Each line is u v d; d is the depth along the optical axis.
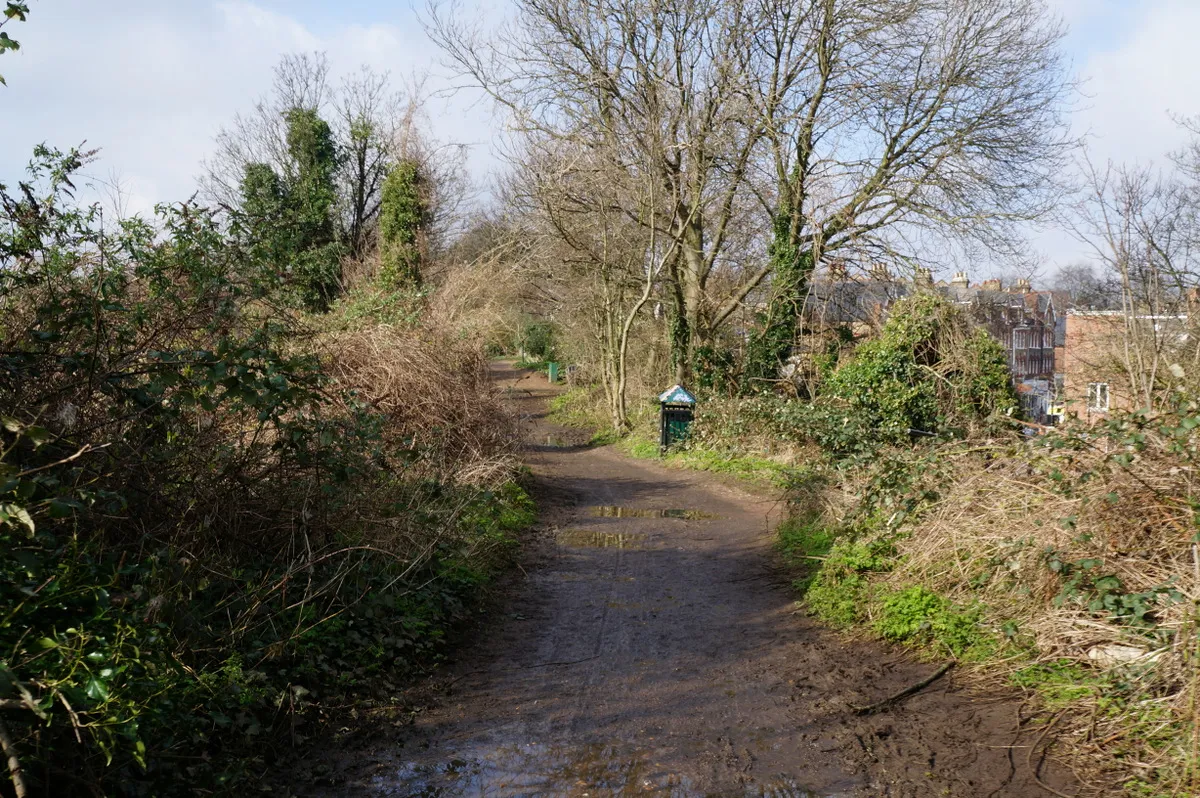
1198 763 4.16
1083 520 6.14
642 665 6.57
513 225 26.05
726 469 18.91
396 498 8.45
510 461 14.26
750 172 23.70
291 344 10.28
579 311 32.91
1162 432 6.00
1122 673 5.00
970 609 6.55
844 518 8.98
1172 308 13.59
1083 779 4.38
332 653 5.88
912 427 17.73
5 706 3.14
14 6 4.45
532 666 6.55
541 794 4.41
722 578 9.51
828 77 23.44
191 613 4.94
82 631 3.67
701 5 23.03
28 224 5.60
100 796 3.54
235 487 6.19
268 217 7.38
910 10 21.77
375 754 4.88
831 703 5.63
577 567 10.06
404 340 13.09
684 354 26.97
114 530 5.14
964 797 4.29
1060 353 22.48
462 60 24.25
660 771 4.68
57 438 4.30
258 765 4.55
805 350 23.39
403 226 28.56
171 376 5.01
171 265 6.38
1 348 5.07
